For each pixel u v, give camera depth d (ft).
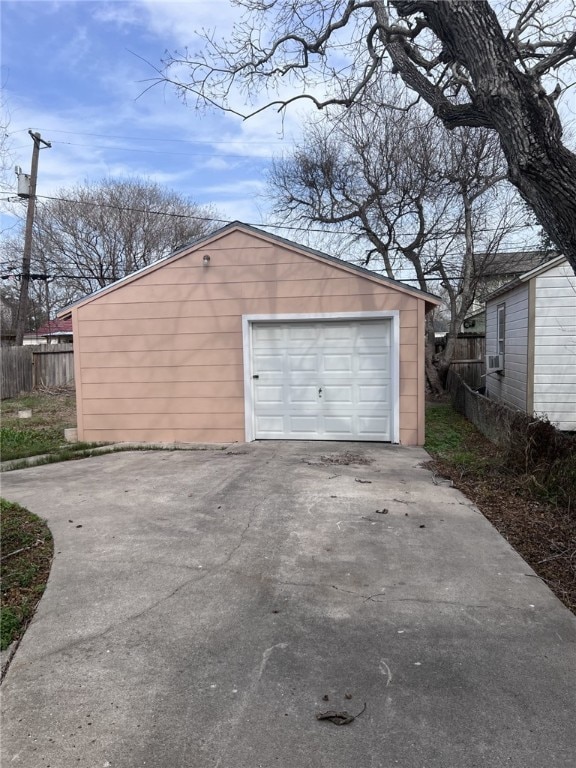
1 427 38.78
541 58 20.27
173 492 19.79
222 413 31.27
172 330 31.55
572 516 16.94
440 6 15.52
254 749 7.26
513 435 22.18
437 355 62.64
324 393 30.63
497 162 50.98
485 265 59.57
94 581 12.42
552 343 35.32
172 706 8.11
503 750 7.22
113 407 32.45
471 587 12.07
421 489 19.94
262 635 10.09
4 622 10.46
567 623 10.53
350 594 11.74
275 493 19.33
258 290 30.48
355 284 29.53
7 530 15.84
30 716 7.91
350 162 57.98
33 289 114.11
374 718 7.84
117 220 101.35
